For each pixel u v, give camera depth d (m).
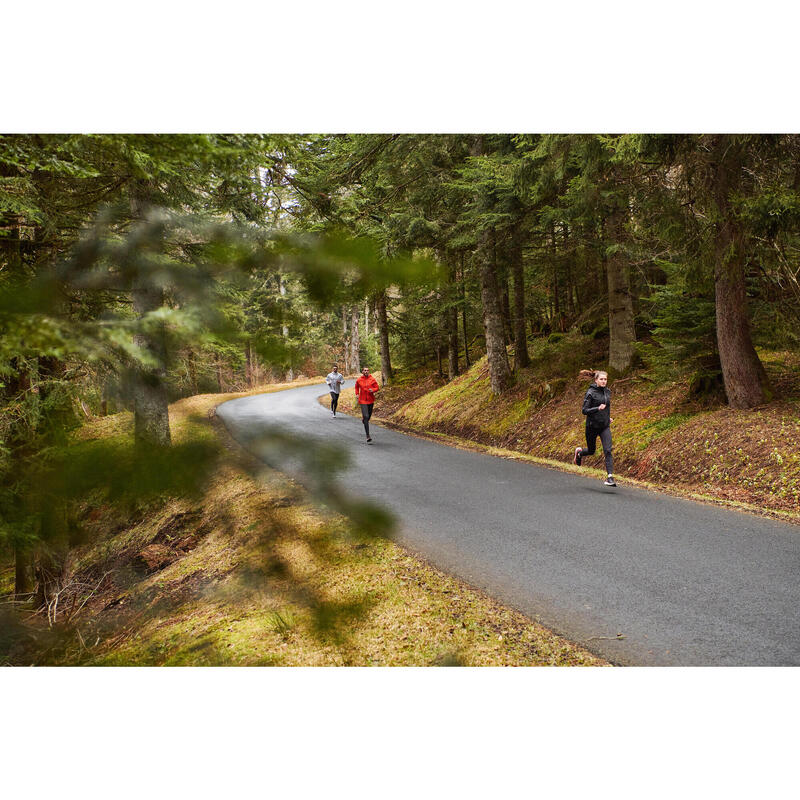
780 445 7.95
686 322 10.45
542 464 10.66
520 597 4.68
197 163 3.02
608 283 13.70
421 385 24.14
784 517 6.64
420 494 8.28
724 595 4.66
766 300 9.77
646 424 10.48
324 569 1.27
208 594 4.55
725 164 8.17
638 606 4.49
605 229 12.31
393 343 27.11
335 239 1.23
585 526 6.59
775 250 8.92
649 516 6.92
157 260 1.21
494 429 14.54
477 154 14.50
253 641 3.91
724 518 6.73
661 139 7.77
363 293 1.28
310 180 7.62
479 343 25.89
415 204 14.38
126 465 1.12
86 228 1.30
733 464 8.20
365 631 3.99
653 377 11.25
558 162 9.57
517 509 7.40
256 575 1.23
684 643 3.89
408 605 4.40
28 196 3.58
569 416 12.54
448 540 6.14
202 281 1.21
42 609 2.81
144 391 1.17
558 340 17.61
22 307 1.12
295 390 33.12
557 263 15.73
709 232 8.55
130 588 4.86
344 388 33.75
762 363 10.20
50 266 1.25
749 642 3.89
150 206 1.30
